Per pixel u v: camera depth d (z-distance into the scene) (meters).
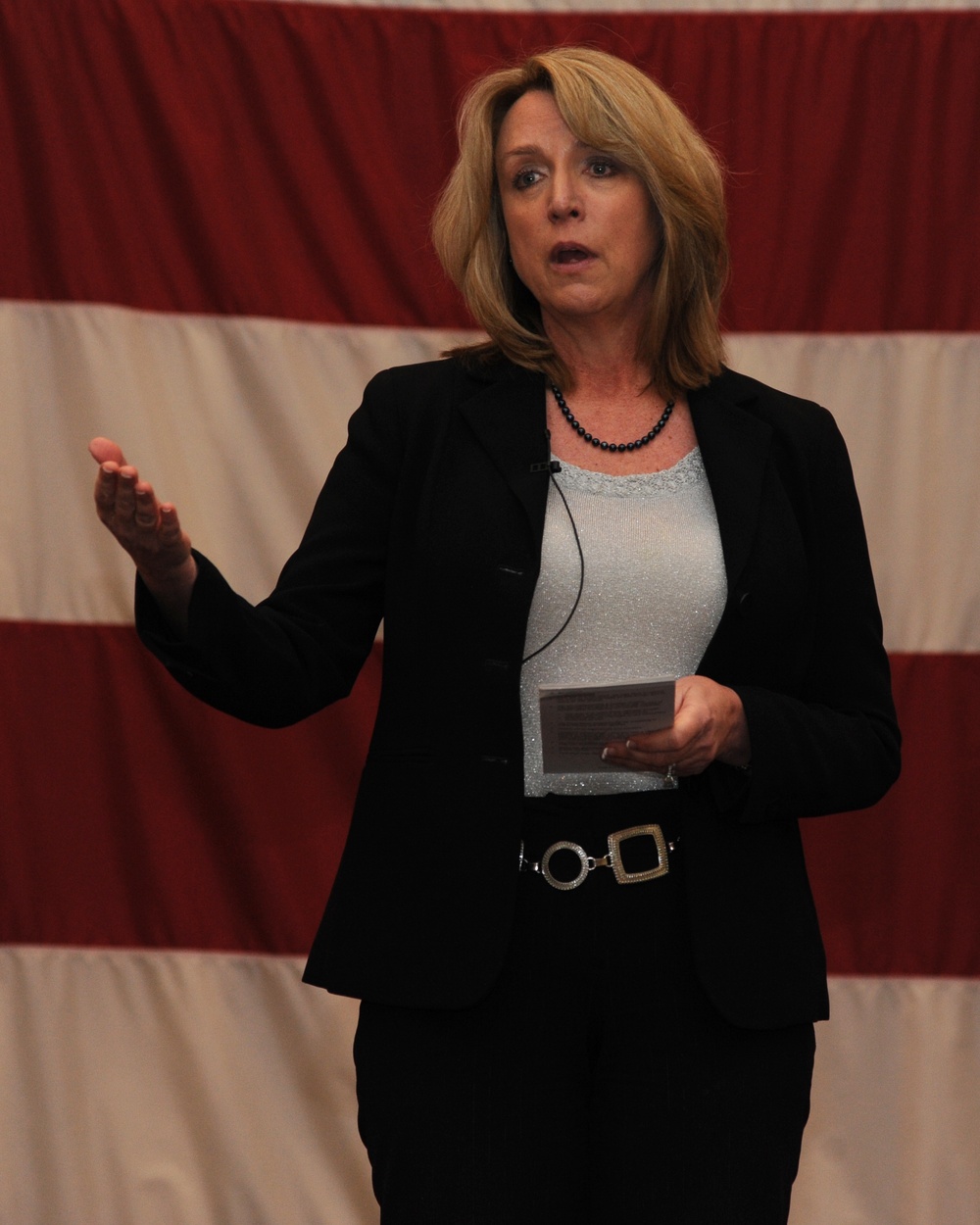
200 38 9.35
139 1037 9.16
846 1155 9.24
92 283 9.21
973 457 9.39
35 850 9.13
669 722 4.68
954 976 9.25
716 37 9.48
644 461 5.58
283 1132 9.18
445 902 4.97
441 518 5.27
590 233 5.54
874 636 5.85
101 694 9.21
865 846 9.30
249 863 9.23
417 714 5.19
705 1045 5.00
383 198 9.41
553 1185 4.91
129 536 4.65
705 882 5.07
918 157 9.44
